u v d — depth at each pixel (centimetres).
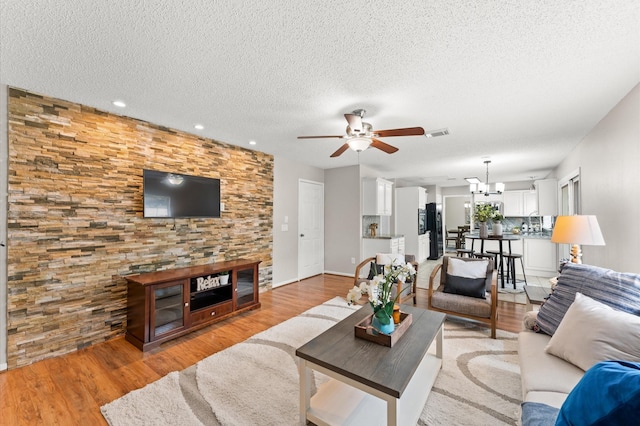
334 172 600
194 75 211
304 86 227
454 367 230
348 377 152
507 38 165
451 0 136
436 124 312
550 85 224
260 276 461
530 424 114
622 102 248
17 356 230
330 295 443
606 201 288
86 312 268
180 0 136
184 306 294
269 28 158
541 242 580
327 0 137
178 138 345
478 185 548
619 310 160
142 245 310
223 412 177
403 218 722
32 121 238
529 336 193
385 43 171
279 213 502
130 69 202
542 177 679
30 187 237
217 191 378
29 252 237
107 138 283
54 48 176
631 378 72
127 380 213
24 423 169
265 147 428
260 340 280
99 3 138
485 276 325
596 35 162
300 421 169
